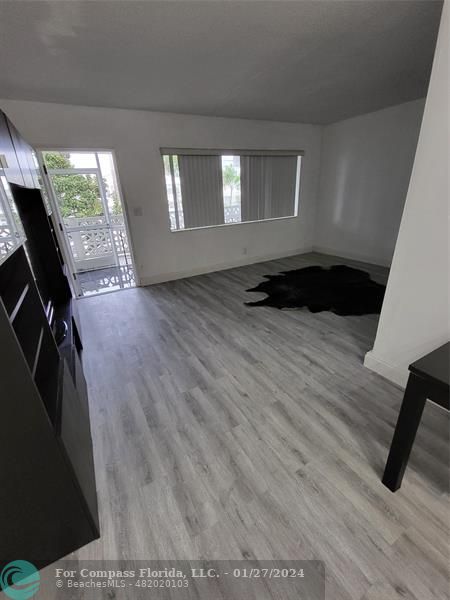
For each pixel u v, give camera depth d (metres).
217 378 2.09
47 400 1.18
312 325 2.84
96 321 3.08
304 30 1.84
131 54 2.02
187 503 1.25
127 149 3.52
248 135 4.35
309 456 1.44
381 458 1.42
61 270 2.49
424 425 1.57
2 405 0.83
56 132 3.09
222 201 4.52
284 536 1.11
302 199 5.42
